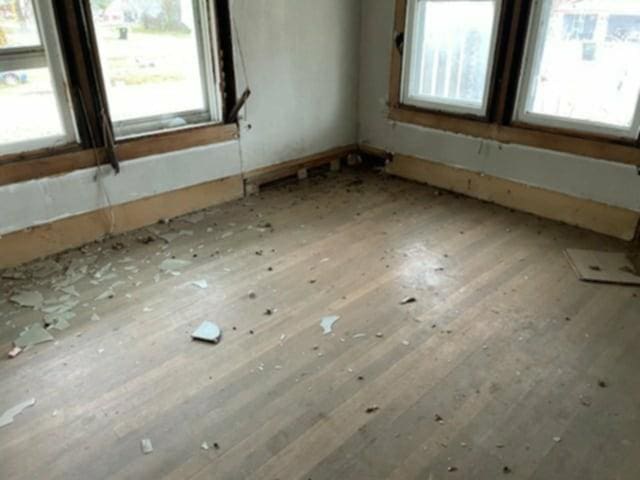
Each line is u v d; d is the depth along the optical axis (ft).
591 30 10.00
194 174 11.84
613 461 5.45
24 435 5.82
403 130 14.05
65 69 9.31
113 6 9.70
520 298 8.47
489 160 12.40
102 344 7.38
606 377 6.68
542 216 11.80
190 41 11.14
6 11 8.49
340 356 7.11
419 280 9.05
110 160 10.28
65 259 9.82
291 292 8.71
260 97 12.53
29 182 9.32
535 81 11.16
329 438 5.76
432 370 6.81
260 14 11.77
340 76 14.23
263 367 6.90
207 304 8.38
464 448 5.62
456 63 12.41
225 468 5.39
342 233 10.98
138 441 5.74
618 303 8.32
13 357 7.11
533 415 6.07
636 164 10.01
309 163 14.43
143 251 10.18
